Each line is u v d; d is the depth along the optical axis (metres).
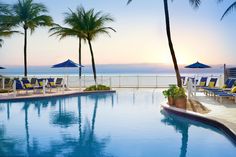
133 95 20.48
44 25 26.61
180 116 12.09
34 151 7.48
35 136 8.97
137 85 26.92
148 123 10.84
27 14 25.94
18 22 25.86
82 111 13.73
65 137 8.84
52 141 8.40
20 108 14.72
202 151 7.45
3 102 16.83
